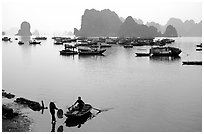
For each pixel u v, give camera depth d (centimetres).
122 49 11144
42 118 2125
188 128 1958
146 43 14438
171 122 2083
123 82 3725
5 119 2067
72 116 2078
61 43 14888
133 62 6231
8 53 8650
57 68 5125
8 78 3984
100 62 6212
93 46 11456
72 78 4022
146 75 4347
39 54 8375
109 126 1988
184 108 2469
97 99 2781
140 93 3064
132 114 2278
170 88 3347
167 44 15700
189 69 5025
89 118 2162
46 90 3181
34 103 2464
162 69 5031
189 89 3288
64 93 3039
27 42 16788
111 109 2416
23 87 3341
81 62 6194
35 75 4278
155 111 2367
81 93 3042
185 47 12419
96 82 3712
